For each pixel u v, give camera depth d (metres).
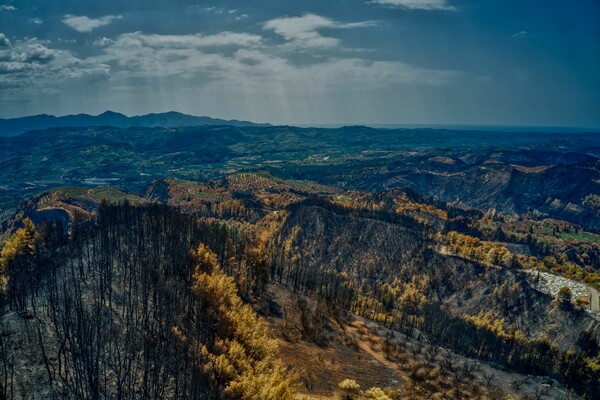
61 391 79.81
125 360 88.88
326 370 125.06
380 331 176.38
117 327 101.94
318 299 181.00
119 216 190.25
